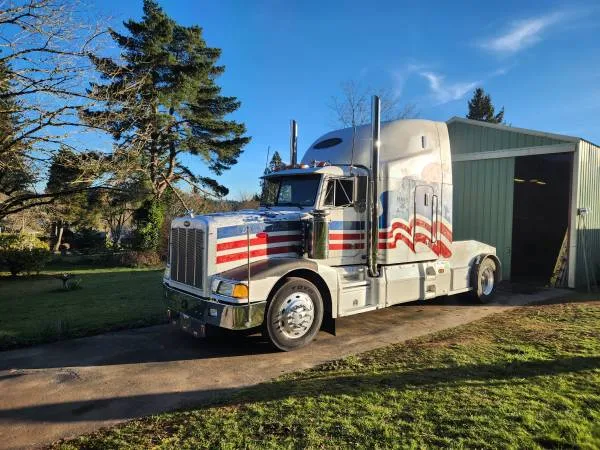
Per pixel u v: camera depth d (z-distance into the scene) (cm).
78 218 2720
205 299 576
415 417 364
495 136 1255
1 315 857
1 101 958
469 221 1319
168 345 629
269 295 585
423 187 815
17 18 927
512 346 571
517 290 1106
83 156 1098
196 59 2631
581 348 550
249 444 333
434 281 831
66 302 1006
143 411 413
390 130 792
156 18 2441
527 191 1753
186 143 2695
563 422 346
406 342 629
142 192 1691
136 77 1334
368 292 707
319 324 629
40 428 382
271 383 474
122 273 1833
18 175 1106
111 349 611
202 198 3247
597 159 1195
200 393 454
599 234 1227
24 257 1745
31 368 536
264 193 783
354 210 712
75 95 1015
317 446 326
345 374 487
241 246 603
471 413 366
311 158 836
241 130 2873
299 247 655
